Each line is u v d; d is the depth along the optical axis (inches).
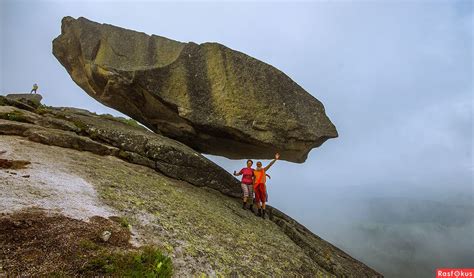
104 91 658.2
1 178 249.0
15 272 160.2
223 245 313.0
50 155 351.9
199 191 499.2
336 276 445.7
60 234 203.2
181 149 533.3
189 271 235.6
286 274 325.4
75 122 496.4
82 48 648.4
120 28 669.9
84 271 180.2
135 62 631.2
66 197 258.1
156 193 369.4
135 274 193.8
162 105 624.4
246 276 274.1
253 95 630.5
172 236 272.7
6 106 474.3
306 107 669.3
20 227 194.7
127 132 511.8
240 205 542.9
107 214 257.9
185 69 629.0
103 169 374.0
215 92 628.1
